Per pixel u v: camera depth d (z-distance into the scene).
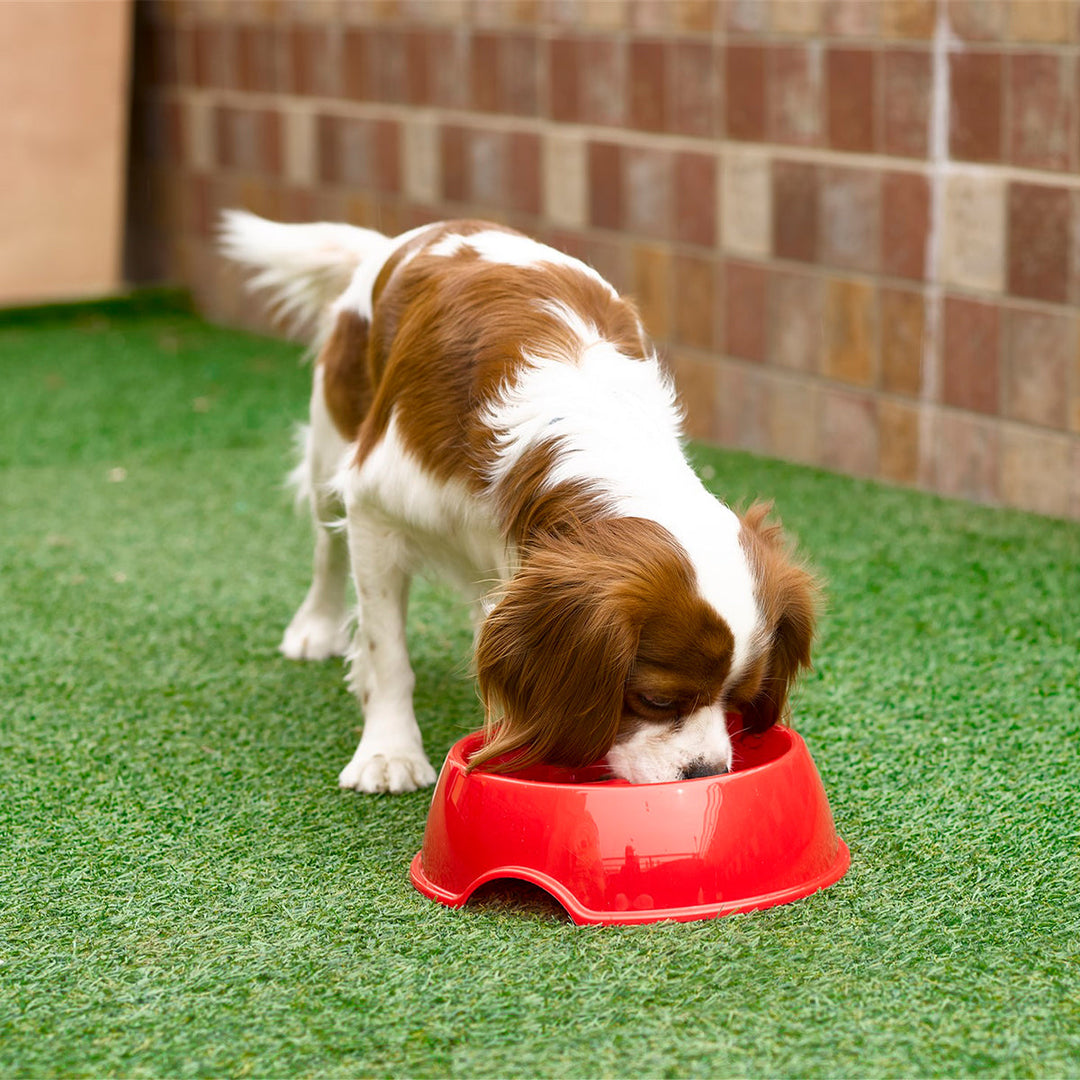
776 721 3.04
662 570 2.69
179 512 5.94
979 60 5.35
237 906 2.85
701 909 2.70
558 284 3.38
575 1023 2.38
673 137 6.60
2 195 9.51
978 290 5.55
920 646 4.29
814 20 5.89
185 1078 2.28
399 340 3.43
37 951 2.69
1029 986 2.47
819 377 6.25
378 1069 2.28
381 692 3.56
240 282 9.69
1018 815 3.17
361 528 3.51
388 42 8.06
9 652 4.40
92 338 9.42
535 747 2.74
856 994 2.45
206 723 3.86
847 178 5.92
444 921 2.75
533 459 3.02
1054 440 5.43
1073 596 4.65
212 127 9.62
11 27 9.20
